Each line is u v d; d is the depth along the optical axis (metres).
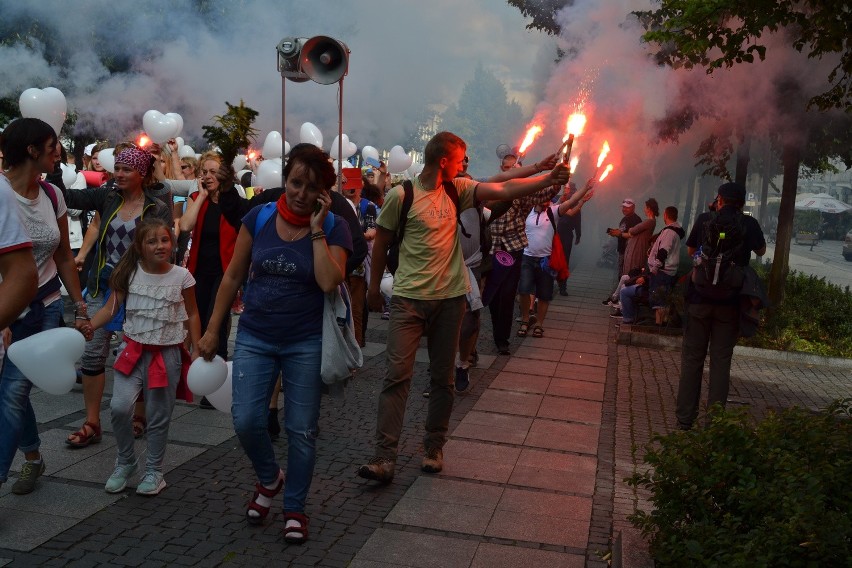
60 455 5.79
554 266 11.82
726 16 7.88
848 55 7.66
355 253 5.75
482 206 6.66
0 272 3.47
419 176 5.78
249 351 4.72
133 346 5.19
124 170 6.16
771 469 3.89
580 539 4.97
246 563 4.42
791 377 10.58
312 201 4.58
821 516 3.33
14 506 4.92
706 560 3.40
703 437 4.09
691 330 7.58
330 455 6.21
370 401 7.78
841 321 13.32
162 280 5.22
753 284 7.30
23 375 4.74
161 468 5.27
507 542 4.89
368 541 4.78
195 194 7.32
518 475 6.04
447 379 5.91
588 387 8.98
